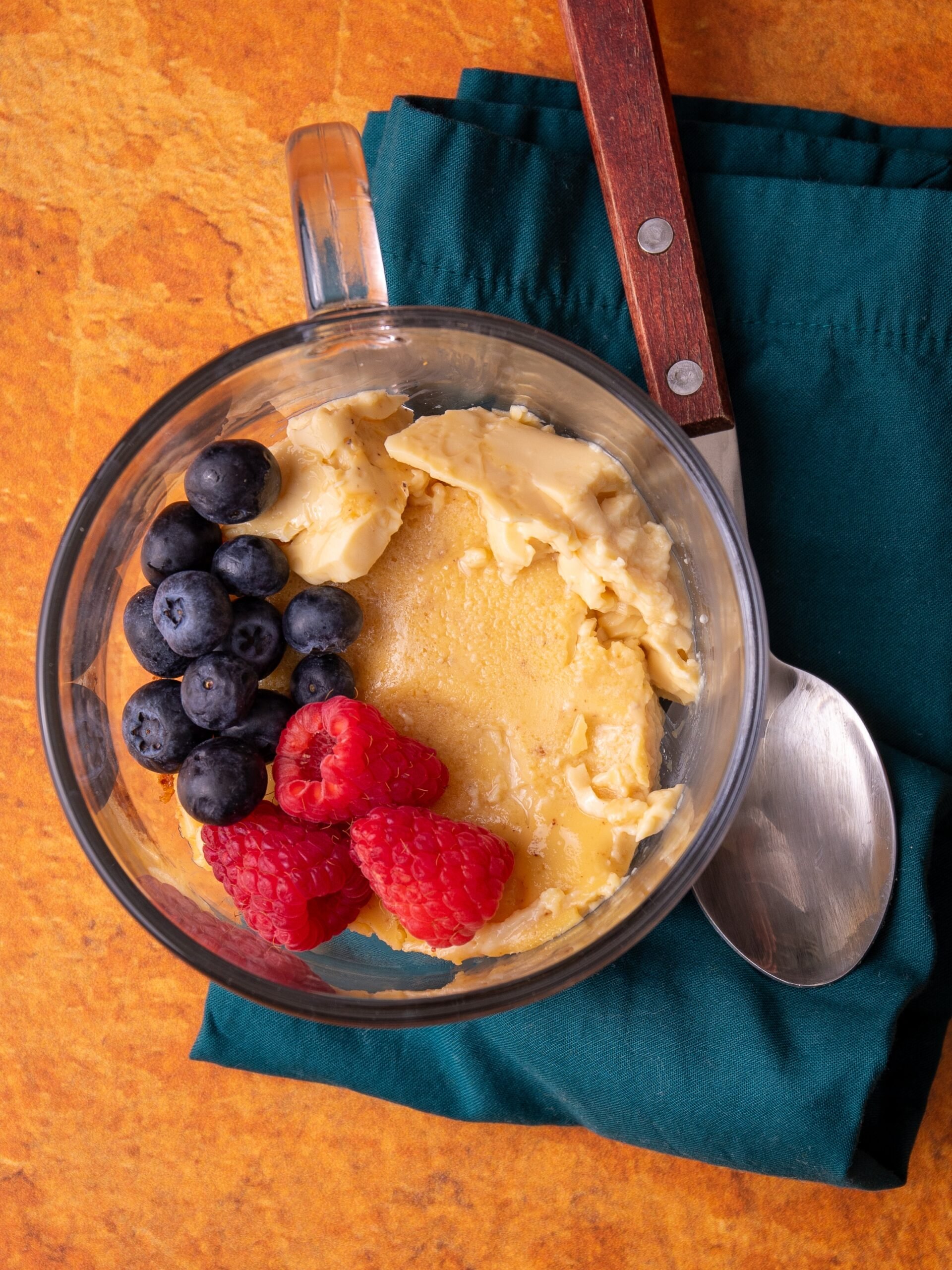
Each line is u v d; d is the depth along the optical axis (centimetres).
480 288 33
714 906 32
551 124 34
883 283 33
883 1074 32
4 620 36
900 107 35
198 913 32
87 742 32
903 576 33
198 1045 35
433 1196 35
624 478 31
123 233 36
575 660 31
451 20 35
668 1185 35
